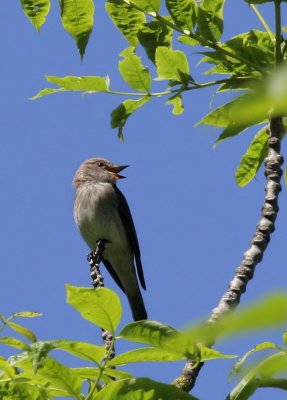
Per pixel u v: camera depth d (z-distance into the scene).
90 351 4.83
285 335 4.63
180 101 8.59
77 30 8.02
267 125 8.94
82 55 8.03
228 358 4.79
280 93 1.95
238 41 8.30
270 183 7.60
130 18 8.34
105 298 4.47
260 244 7.18
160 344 4.57
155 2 8.10
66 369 5.11
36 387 5.18
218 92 8.24
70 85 8.05
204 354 4.79
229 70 8.32
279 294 1.81
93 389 5.01
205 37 8.06
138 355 4.85
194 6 8.02
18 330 5.33
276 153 7.72
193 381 5.77
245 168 9.08
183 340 2.14
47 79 8.00
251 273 6.93
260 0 7.33
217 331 1.83
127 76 8.16
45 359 5.07
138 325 4.54
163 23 8.19
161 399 4.95
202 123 7.93
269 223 7.34
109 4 8.24
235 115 2.05
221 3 7.97
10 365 5.08
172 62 8.02
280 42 7.75
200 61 8.56
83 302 4.50
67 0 7.91
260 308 1.81
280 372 4.59
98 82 8.05
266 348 4.72
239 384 4.80
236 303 6.66
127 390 4.95
